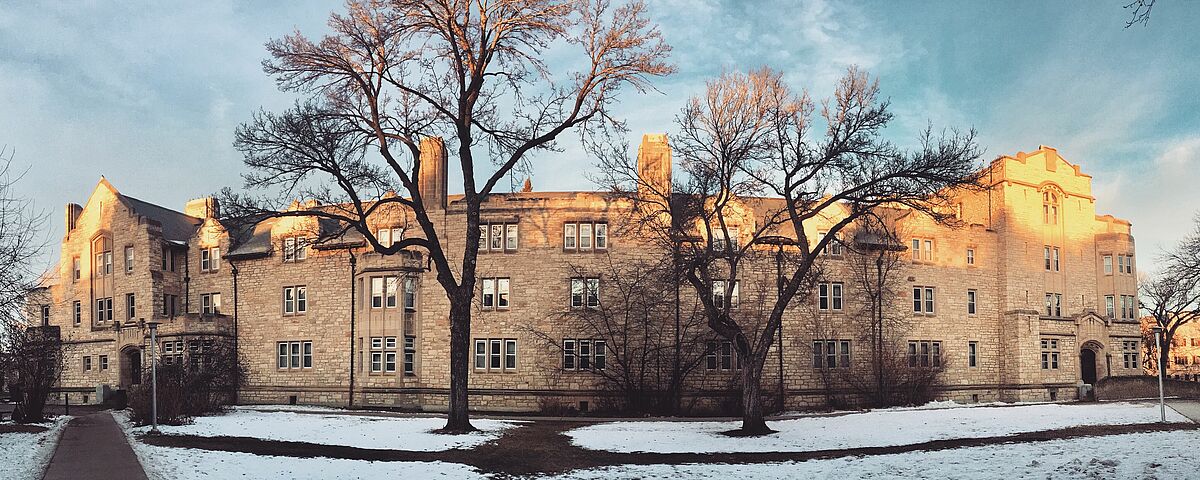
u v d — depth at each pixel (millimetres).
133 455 24328
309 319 51500
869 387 49938
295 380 51344
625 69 33188
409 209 49469
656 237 43156
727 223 48875
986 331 54875
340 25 31547
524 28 32125
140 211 57469
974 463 23938
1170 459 22688
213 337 52219
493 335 48281
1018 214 56719
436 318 48750
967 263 55000
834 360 50031
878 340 50531
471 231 32969
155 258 55031
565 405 47188
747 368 33062
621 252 48031
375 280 49688
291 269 52469
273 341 52312
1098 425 33500
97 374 57156
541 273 48375
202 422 35844
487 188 32969
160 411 35000
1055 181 58625
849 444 29141
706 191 34500
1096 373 58375
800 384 48938
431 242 32750
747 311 48375
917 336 52375
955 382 53219
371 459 24609
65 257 60156
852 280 50875
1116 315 59312
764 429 32438
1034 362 54531
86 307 58250
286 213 32094
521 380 47812
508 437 30453
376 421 37188
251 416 40219
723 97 33594
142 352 53938
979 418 37031
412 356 48750
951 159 31906
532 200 49094
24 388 36875
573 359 47844
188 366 43094
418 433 31391
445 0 31031
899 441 29766
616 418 41469
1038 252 57281
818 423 36875
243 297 53625
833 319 50188
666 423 37875
